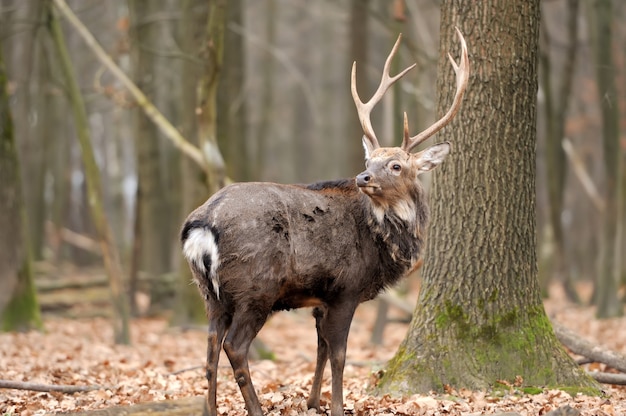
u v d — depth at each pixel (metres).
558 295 26.11
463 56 8.29
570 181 38.94
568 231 42.81
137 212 20.47
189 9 18.03
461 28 8.88
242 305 7.30
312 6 40.53
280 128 50.81
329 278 7.63
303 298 7.72
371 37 37.09
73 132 38.88
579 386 8.65
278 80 49.03
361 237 7.82
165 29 30.09
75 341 15.04
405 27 18.59
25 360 11.80
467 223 8.87
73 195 41.19
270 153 52.41
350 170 22.36
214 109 13.70
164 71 26.12
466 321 8.80
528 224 8.96
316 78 49.19
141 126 22.72
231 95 22.08
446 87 9.05
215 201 7.37
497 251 8.83
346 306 7.79
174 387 9.70
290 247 7.38
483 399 8.25
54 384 9.60
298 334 18.08
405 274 8.27
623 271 23.78
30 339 14.71
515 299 8.84
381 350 14.92
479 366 8.63
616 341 15.03
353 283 7.76
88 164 15.54
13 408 8.30
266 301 7.34
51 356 12.50
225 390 9.62
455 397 8.34
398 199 7.96
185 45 18.12
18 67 32.09
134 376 10.59
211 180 13.60
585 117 31.83
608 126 19.61
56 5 15.48
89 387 9.26
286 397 8.88
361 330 19.11
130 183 48.00
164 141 28.69
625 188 22.25
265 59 35.41
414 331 8.99
